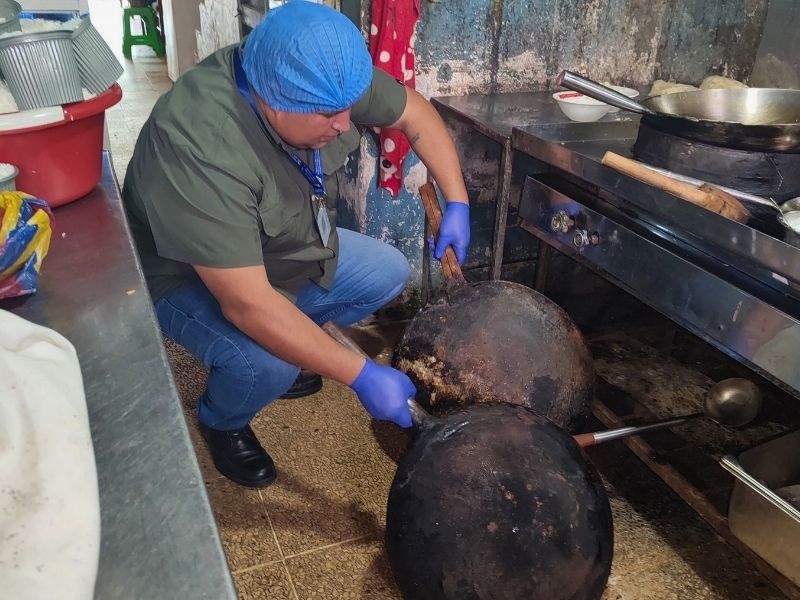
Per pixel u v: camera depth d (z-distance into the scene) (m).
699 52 2.20
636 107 1.34
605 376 2.00
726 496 1.60
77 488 0.50
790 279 1.04
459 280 1.56
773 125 1.17
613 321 2.30
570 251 1.59
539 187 1.66
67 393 0.58
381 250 1.74
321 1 1.91
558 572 1.06
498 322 1.42
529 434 1.16
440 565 1.07
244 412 1.53
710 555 1.48
